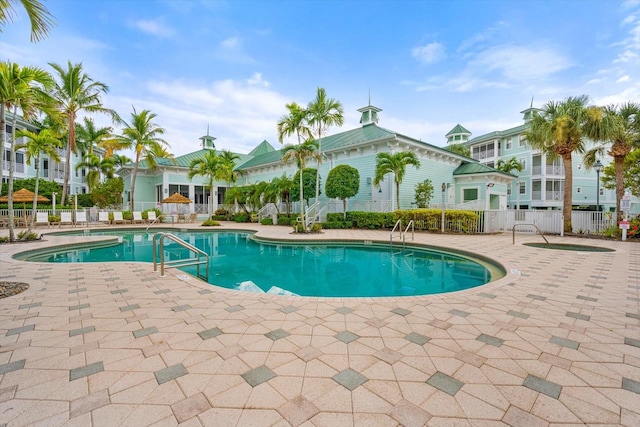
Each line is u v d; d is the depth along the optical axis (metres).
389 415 1.69
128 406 1.76
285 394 1.88
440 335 2.80
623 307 3.57
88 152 25.94
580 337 2.74
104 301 3.85
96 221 19.77
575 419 1.65
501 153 29.61
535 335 2.79
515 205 27.91
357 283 6.14
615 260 6.72
